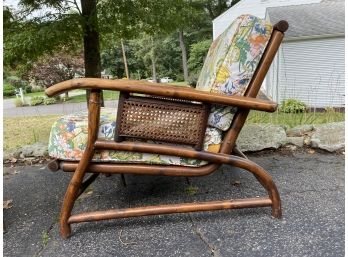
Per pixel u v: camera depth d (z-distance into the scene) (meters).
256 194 1.74
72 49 3.41
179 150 1.31
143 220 1.50
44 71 9.68
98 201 1.73
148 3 3.16
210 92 1.28
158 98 1.29
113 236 1.37
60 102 9.32
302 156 2.38
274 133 2.55
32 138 3.57
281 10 9.98
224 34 1.60
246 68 1.32
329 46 7.64
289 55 7.87
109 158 1.32
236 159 1.37
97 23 3.05
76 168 1.33
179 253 1.24
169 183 1.96
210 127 1.37
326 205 1.56
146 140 1.33
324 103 7.11
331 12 9.09
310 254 1.19
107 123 1.33
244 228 1.39
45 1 2.91
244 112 1.33
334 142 2.43
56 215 1.59
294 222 1.42
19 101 9.70
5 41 2.74
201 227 1.42
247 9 12.53
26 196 1.84
